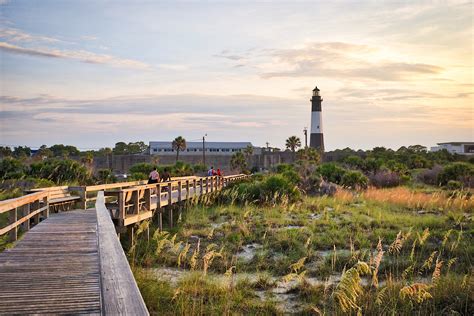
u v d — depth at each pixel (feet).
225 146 334.24
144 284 26.94
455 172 119.24
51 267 20.99
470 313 24.50
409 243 42.39
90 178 88.63
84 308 15.12
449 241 43.04
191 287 28.45
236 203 75.00
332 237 46.42
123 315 9.91
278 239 44.42
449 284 28.09
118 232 40.32
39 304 15.53
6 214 47.03
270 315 25.44
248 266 36.78
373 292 27.53
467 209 66.44
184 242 44.98
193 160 283.79
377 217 58.70
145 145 424.05
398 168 151.33
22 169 94.94
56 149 348.38
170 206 56.85
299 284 30.83
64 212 44.93
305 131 238.48
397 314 23.73
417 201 72.49
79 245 26.45
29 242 27.43
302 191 91.09
